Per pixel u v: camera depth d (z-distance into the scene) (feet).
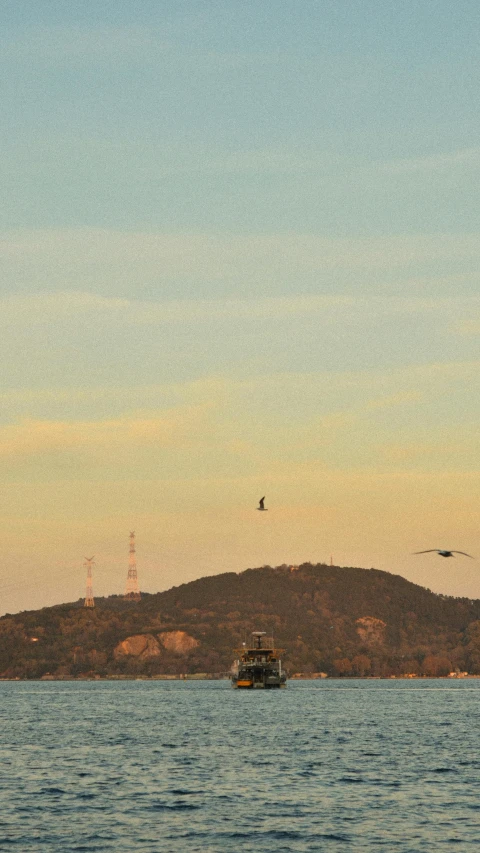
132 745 530.68
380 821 304.50
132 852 267.59
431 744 532.73
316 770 416.46
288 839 281.95
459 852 266.77
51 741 559.79
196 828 295.69
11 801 337.93
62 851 268.82
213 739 565.12
